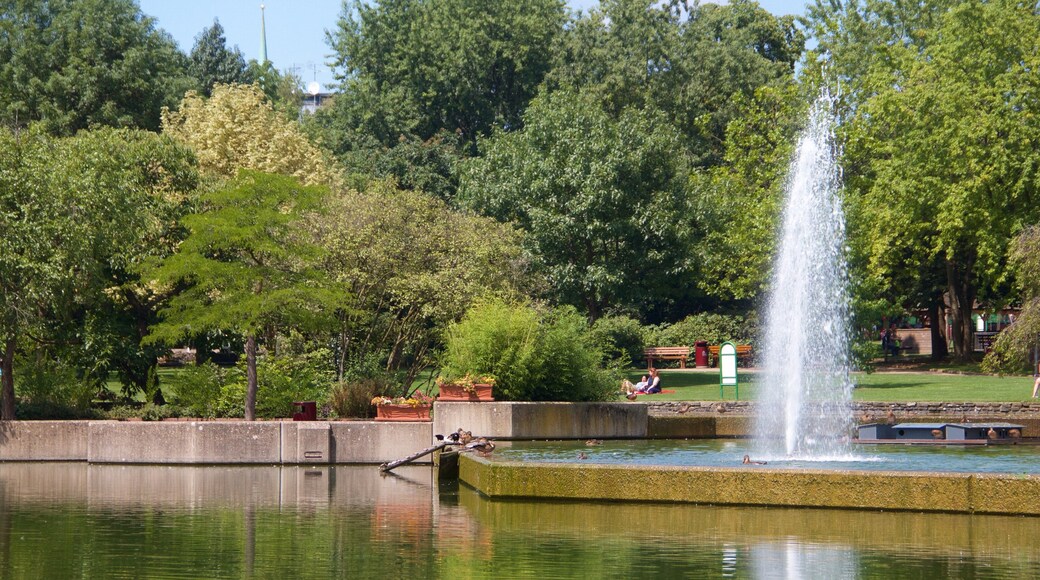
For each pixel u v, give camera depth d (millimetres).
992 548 13984
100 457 25938
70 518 17250
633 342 50938
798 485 17297
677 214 46531
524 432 27547
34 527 16391
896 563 13117
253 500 19344
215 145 47406
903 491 16781
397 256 33938
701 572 12758
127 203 30422
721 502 17672
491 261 36156
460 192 51125
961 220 43312
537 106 49594
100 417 29344
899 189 45344
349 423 25781
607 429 28312
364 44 75875
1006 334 34906
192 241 26766
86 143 31469
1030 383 39156
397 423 25797
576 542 14742
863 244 46094
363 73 75188
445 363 31234
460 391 28141
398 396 31000
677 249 47031
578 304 51188
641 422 28641
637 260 46656
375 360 32750
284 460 25641
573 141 46812
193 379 30250
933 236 46344
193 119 50156
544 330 30766
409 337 35188
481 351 29609
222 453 25641
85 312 31875
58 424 26516
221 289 27766
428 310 32750
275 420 27078
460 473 22062
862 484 16969
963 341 50688
